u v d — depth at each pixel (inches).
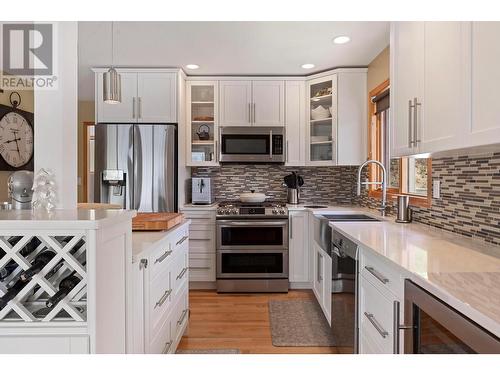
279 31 105.5
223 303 129.0
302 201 164.2
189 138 151.1
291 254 141.9
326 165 144.7
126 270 52.2
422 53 66.3
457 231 75.2
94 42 114.3
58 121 53.4
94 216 43.1
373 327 63.5
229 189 166.1
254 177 165.9
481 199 66.7
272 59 130.7
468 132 51.2
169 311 79.2
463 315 34.9
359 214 126.3
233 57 128.9
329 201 163.0
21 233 39.1
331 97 143.9
